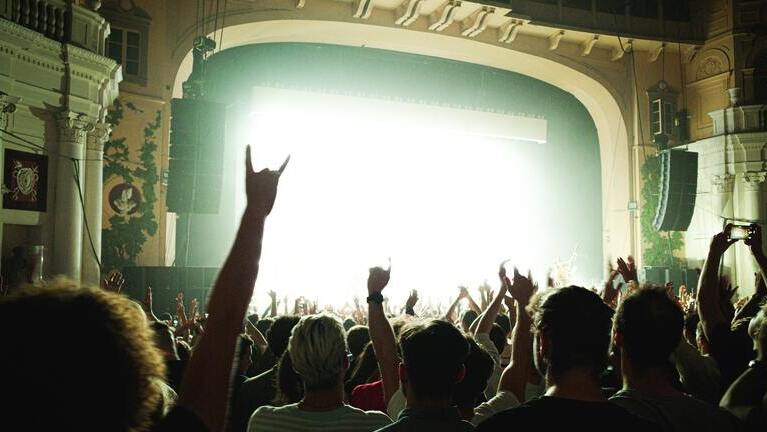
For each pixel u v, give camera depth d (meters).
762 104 21.19
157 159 17.05
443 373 2.37
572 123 25.08
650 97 23.50
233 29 19.22
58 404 0.99
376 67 22.67
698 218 22.59
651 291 2.47
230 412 4.10
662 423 2.32
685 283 21.69
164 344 4.43
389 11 20.92
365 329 4.87
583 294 2.17
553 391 2.12
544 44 22.67
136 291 14.85
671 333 2.39
